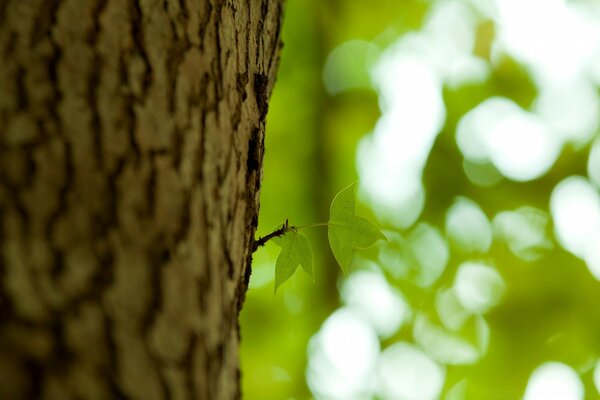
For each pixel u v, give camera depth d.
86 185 0.71
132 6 0.75
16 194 0.70
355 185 0.82
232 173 0.76
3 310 0.68
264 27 0.84
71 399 0.67
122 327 0.69
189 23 0.77
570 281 1.77
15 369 0.66
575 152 1.84
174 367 0.70
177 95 0.74
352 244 0.81
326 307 1.81
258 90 0.80
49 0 0.74
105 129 0.72
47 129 0.72
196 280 0.72
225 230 0.74
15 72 0.73
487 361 1.77
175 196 0.72
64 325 0.69
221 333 0.72
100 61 0.74
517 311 1.78
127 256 0.70
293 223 1.81
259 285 1.84
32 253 0.69
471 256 1.84
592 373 1.72
